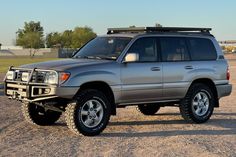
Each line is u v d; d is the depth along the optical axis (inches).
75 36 4872.0
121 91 378.3
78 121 358.3
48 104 364.2
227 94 455.8
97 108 368.2
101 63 370.9
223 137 368.2
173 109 531.2
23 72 366.9
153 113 484.1
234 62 2113.7
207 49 442.6
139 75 387.2
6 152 305.4
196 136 370.3
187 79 420.5
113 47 395.2
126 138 360.2
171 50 414.3
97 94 365.4
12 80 373.7
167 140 353.1
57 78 347.9
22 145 327.6
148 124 427.8
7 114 471.5
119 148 323.0
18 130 385.7
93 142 342.3
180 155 303.7
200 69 430.0
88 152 309.7
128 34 405.4
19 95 366.9
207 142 347.3
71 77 350.3
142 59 393.1
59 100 361.1
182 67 416.8
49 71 351.9
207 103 437.1
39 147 322.0
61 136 362.9
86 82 356.8
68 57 426.3
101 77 364.5
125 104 387.9
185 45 425.7
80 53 409.4
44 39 4948.3
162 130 397.1
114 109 381.7
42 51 4739.2
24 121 429.7
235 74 1216.2
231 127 415.5
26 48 4756.4
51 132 378.9
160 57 405.4
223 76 450.0
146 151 314.5
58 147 323.0
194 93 425.4
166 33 415.2
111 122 436.5
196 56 431.8
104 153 307.3
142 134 377.7
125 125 421.1
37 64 374.3
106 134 375.6
